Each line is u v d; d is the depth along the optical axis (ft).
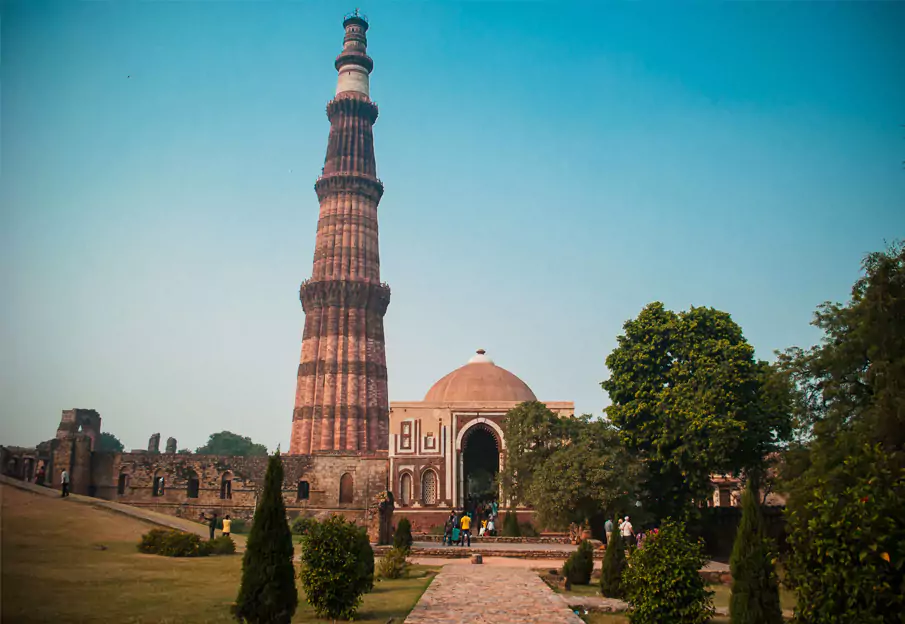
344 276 269.44
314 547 67.51
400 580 95.14
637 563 66.23
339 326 264.11
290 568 60.70
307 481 219.82
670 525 67.51
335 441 251.19
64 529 117.70
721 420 135.95
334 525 68.90
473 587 83.10
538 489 144.46
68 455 213.87
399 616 68.74
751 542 59.41
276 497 61.57
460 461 181.78
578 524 143.74
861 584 48.11
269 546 60.23
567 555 122.21
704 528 156.15
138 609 67.56
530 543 145.89
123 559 101.76
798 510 54.80
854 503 49.67
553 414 164.96
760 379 132.57
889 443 80.12
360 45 302.04
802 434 119.03
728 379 139.44
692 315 153.58
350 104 291.17
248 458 224.53
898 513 48.55
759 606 57.88
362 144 290.35
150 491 221.46
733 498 194.39
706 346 146.51
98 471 221.66
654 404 148.46
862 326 87.92
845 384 100.53
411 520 177.68
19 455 207.10
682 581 63.52
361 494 203.51
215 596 75.56
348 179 279.69
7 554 89.40
